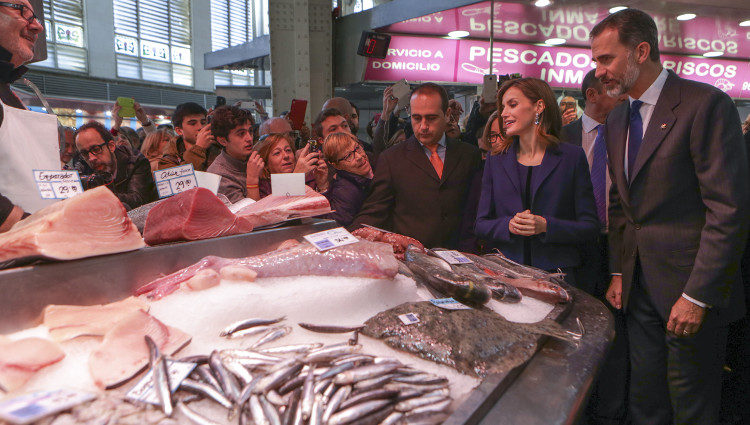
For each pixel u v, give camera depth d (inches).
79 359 36.0
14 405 27.5
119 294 46.9
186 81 664.4
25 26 69.3
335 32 252.7
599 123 105.9
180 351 38.1
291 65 232.7
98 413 28.8
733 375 97.3
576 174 84.7
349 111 152.8
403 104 143.3
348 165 100.5
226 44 714.8
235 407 31.3
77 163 116.9
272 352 38.3
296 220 71.2
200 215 56.9
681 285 75.6
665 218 76.6
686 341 76.1
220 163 102.0
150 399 30.8
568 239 79.5
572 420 34.5
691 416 78.2
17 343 33.9
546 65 273.7
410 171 99.3
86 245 44.3
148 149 146.1
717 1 229.6
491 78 133.1
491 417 33.7
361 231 72.9
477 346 40.8
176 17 642.8
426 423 31.3
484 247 99.9
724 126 68.9
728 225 67.8
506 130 87.9
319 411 30.3
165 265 51.8
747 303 93.7
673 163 73.7
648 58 74.7
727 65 267.9
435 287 55.5
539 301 58.4
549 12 251.8
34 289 40.3
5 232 49.3
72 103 519.5
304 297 47.1
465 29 256.2
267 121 137.0
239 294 44.9
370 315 49.4
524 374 39.8
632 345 86.7
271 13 227.9
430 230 98.5
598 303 59.9
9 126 65.9
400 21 223.9
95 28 556.7
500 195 88.1
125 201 94.0
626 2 232.7
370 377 34.0
